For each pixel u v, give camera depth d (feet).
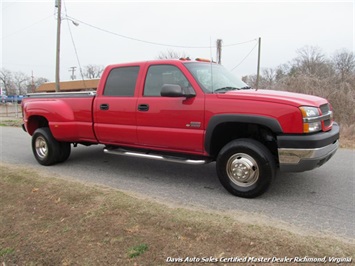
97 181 16.80
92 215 11.66
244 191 13.52
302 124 12.00
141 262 8.69
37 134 20.61
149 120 15.46
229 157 13.74
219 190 14.89
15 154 25.31
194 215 11.38
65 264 8.92
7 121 65.82
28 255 9.51
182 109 14.37
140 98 15.81
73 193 14.03
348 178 16.39
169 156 15.67
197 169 19.01
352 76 42.19
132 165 20.35
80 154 24.22
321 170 18.01
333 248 8.98
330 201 13.19
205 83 14.58
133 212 11.75
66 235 10.41
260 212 12.05
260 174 13.03
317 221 11.19
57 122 18.99
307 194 14.05
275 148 13.96
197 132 14.05
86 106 18.02
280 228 10.49
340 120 38.11
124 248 9.39
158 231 10.25
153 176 17.61
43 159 20.51
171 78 15.16
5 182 16.19
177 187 15.48
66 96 19.24
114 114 16.78
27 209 12.67
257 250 8.93
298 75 44.06
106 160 21.99
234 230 10.08
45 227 11.06
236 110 13.01
